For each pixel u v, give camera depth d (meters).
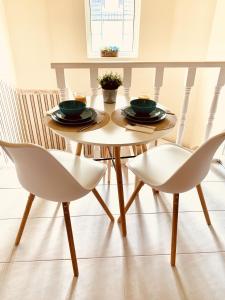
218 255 1.29
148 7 2.48
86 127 1.17
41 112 2.60
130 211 1.57
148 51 2.72
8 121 2.23
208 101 2.37
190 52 2.56
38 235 1.39
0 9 2.18
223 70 1.57
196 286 1.14
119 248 1.32
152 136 1.10
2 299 1.07
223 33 2.06
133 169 1.28
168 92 2.90
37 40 2.52
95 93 1.66
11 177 1.88
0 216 1.52
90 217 1.52
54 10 2.41
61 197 1.01
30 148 0.80
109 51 2.65
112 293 1.10
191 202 1.65
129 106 1.39
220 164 2.04
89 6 2.54
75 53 2.68
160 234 1.41
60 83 1.59
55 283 1.14
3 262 1.23
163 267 1.22
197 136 2.71
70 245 1.11
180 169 0.97
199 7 2.30
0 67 2.12
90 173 1.25
